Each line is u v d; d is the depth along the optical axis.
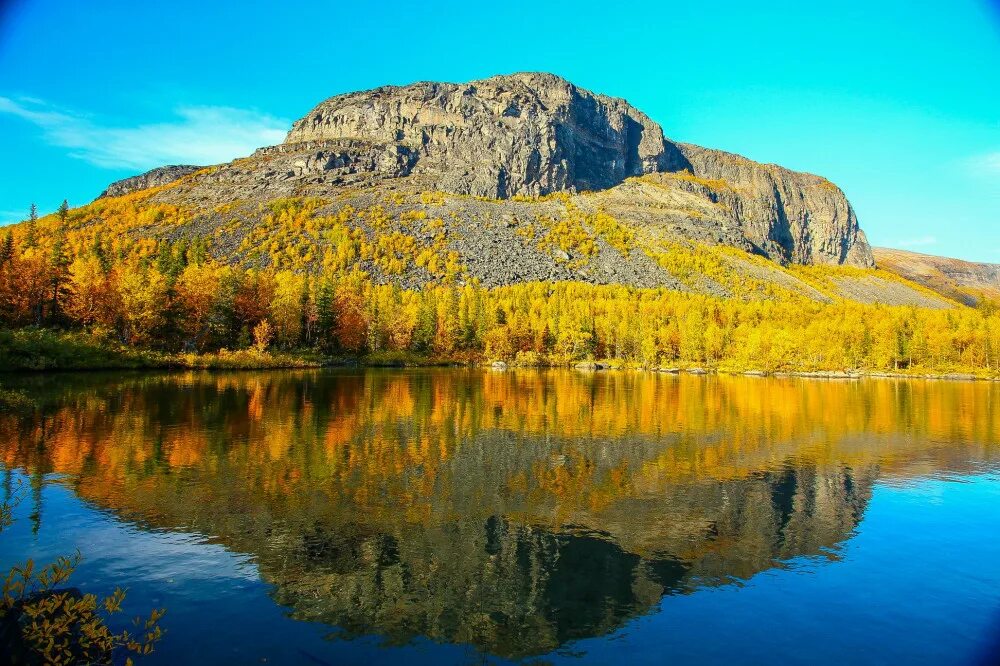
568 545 16.28
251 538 15.97
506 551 15.72
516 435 32.94
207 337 87.94
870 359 118.06
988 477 25.09
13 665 8.56
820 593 13.60
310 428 32.94
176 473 22.20
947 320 134.00
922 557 15.95
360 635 11.20
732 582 14.12
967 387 81.06
